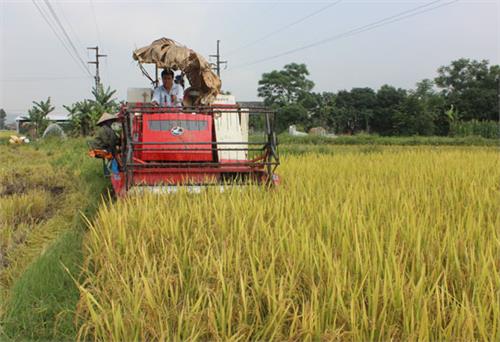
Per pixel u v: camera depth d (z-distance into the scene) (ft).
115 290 13.10
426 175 31.71
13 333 13.62
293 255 14.53
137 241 15.93
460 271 13.55
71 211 27.76
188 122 27.99
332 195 23.43
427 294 12.53
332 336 10.86
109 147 32.07
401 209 19.95
